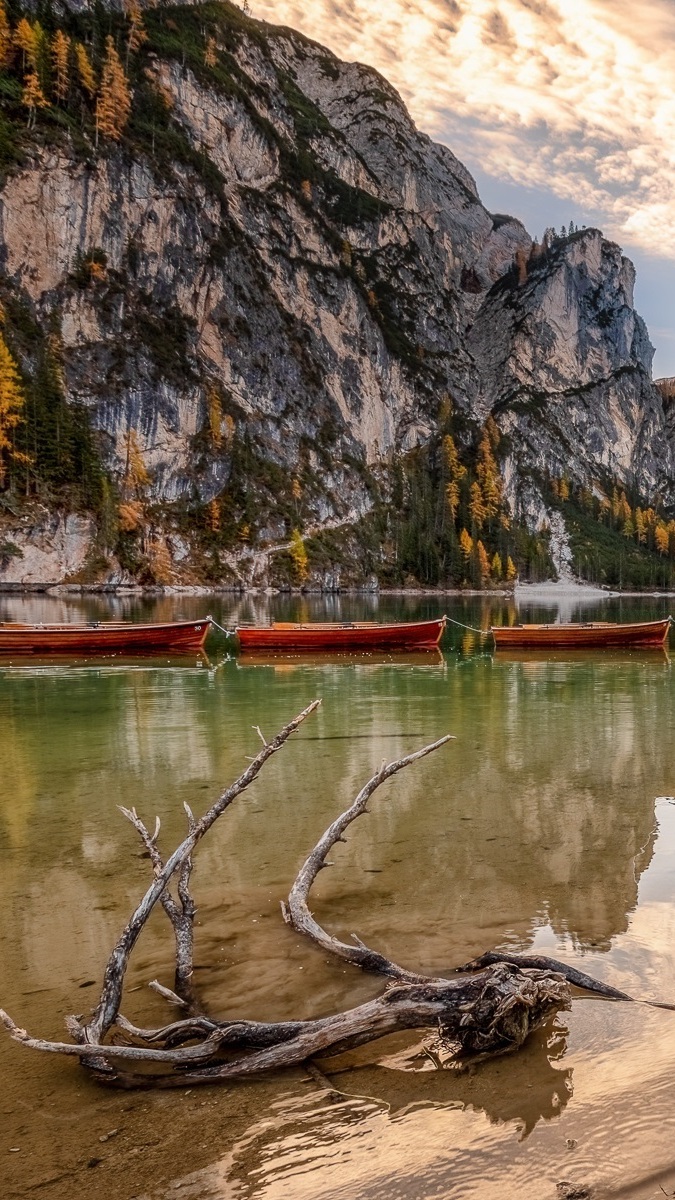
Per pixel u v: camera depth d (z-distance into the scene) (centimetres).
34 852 685
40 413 10338
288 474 15638
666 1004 397
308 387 17388
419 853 671
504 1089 325
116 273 13500
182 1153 289
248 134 18650
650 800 845
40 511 9731
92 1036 355
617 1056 348
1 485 9638
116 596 8769
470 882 599
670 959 453
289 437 16300
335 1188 266
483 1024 356
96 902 570
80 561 9931
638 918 520
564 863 641
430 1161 278
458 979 381
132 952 486
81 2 16388
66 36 14900
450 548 15975
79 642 2759
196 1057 349
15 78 13550
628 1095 315
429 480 19625
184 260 14688
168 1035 369
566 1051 355
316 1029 360
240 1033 363
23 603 6425
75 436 10638
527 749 1130
